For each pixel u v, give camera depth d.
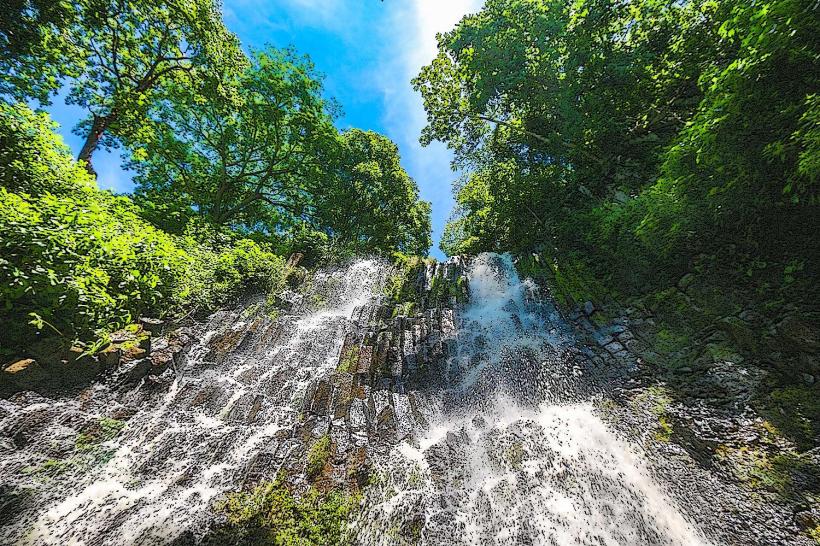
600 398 5.80
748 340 5.61
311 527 3.89
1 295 4.95
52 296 5.34
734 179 5.61
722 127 5.43
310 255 15.16
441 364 7.55
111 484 4.28
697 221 6.74
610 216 9.16
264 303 9.85
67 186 7.74
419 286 12.10
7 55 10.44
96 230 6.30
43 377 5.04
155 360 6.13
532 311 9.17
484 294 10.87
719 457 4.30
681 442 4.64
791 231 5.82
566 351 7.24
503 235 15.36
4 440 4.28
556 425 5.33
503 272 11.89
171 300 7.79
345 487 4.39
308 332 8.70
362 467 4.63
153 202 16.30
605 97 11.68
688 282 7.27
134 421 5.21
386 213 20.23
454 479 4.54
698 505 3.84
